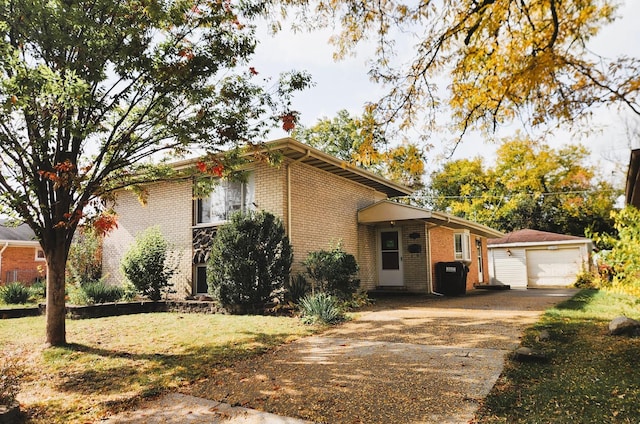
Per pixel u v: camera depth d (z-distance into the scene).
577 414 3.56
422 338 6.69
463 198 29.28
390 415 3.82
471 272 19.22
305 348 6.43
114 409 4.36
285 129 7.13
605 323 7.18
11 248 20.31
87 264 13.85
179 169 11.44
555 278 22.09
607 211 18.50
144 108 7.32
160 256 11.59
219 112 6.93
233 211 11.24
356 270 11.05
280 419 3.90
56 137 6.34
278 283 10.00
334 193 13.21
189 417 4.09
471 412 3.77
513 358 5.20
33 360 5.94
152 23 6.09
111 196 7.25
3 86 5.11
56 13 5.18
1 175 6.03
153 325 8.38
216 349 6.41
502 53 3.65
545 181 24.72
